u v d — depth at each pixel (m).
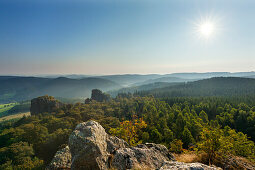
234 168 12.05
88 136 11.30
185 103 134.62
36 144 51.28
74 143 10.86
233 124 89.00
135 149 13.05
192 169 8.48
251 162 13.25
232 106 124.25
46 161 44.31
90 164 10.20
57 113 118.88
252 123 80.81
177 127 70.38
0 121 191.88
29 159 41.53
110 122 75.75
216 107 122.00
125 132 35.44
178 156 16.20
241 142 15.70
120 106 141.00
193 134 60.47
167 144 50.78
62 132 57.22
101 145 11.71
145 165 11.27
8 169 35.66
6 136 62.06
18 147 44.81
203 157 14.95
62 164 13.46
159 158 12.87
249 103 131.75
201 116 87.62
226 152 14.35
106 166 10.70
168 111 108.56
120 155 11.77
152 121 81.81
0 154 42.75
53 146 51.09
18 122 105.69
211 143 13.97
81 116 97.00
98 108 133.88
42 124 73.44
